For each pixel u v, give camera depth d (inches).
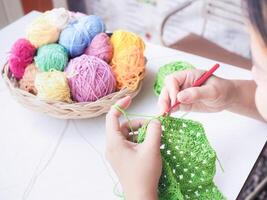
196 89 24.4
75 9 69.6
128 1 65.6
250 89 27.2
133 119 24.4
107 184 22.7
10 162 24.2
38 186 22.6
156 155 19.2
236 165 23.5
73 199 21.9
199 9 59.3
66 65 27.6
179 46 49.4
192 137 20.5
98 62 26.5
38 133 26.4
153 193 18.6
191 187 20.5
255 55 15.5
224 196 21.2
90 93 25.8
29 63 28.1
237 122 26.6
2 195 22.1
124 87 26.9
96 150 25.0
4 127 26.9
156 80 29.0
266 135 25.5
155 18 64.9
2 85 30.8
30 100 25.7
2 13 62.0
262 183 33.0
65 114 25.6
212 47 49.2
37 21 28.8
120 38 28.7
